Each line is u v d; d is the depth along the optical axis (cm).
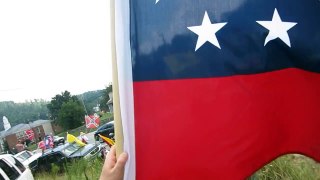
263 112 207
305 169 585
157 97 205
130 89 204
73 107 7519
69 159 1638
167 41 207
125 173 202
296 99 210
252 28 208
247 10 209
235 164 205
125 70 204
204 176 205
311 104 212
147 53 206
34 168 1673
